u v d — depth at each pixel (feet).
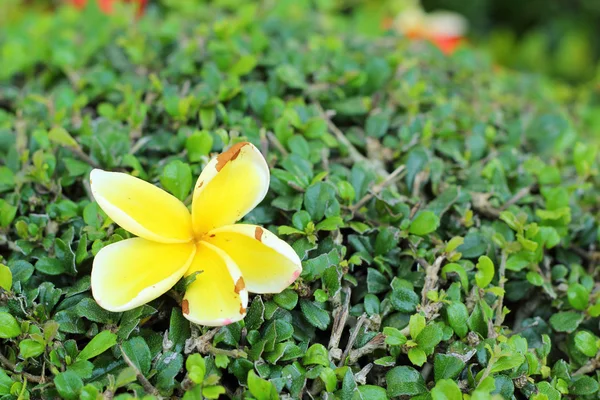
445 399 0.93
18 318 1.00
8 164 1.21
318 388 0.98
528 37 3.03
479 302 1.05
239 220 1.09
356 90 1.39
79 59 1.47
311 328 1.03
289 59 1.41
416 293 1.07
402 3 2.18
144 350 0.96
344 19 1.89
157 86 1.31
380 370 1.02
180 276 0.96
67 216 1.11
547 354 1.05
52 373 0.97
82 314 0.98
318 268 1.03
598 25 3.26
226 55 1.39
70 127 1.28
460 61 1.67
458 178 1.25
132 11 1.65
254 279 0.97
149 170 1.21
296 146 1.19
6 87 1.45
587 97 1.81
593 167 1.37
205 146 1.17
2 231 1.11
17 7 2.18
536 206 1.25
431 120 1.33
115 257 0.96
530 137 1.41
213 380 0.92
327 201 1.09
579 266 1.18
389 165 1.28
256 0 1.79
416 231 1.11
